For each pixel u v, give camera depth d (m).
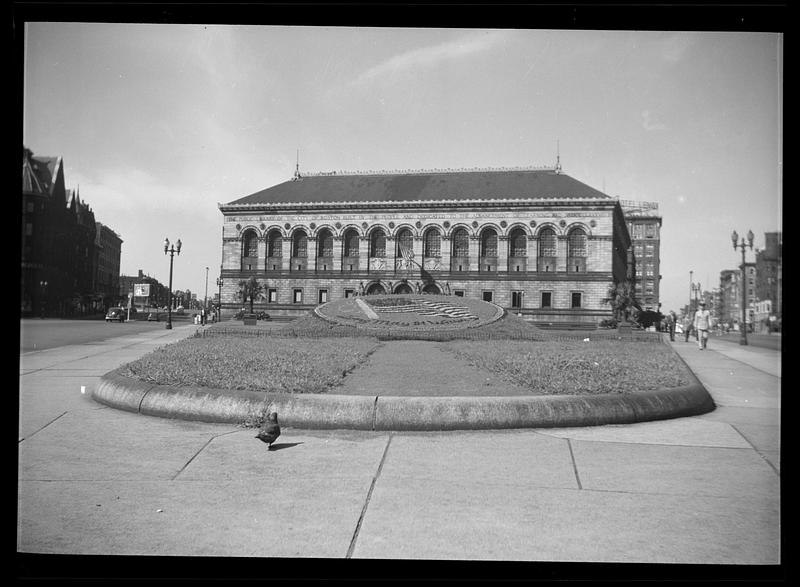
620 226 82.44
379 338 29.47
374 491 6.86
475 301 41.03
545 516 6.15
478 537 5.65
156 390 10.98
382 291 78.94
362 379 12.58
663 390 11.26
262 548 5.39
